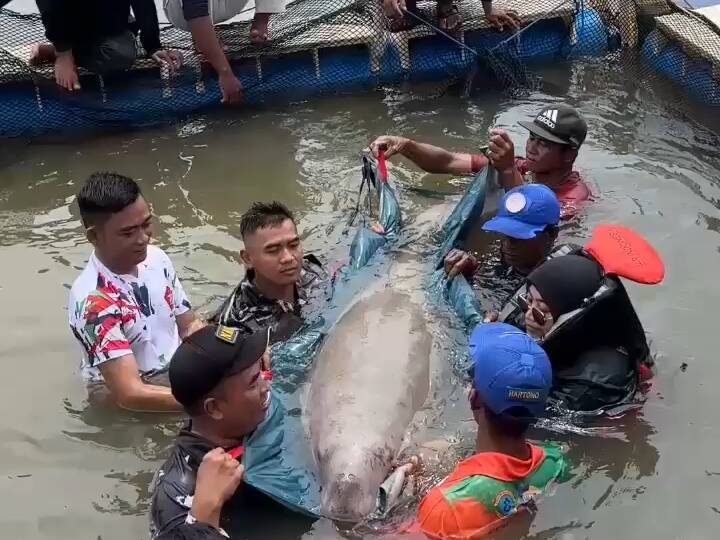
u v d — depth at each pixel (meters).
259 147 6.34
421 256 4.57
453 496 2.86
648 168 5.66
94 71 6.55
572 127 5.00
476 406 3.05
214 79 6.93
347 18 7.16
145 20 6.67
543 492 3.09
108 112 6.69
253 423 3.09
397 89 7.22
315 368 3.76
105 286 3.75
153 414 3.70
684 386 3.68
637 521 3.03
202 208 5.50
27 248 5.08
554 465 3.15
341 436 3.27
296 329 4.08
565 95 6.93
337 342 3.82
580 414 3.47
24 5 7.94
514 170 4.99
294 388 3.68
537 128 5.05
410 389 3.55
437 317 4.05
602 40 7.57
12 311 4.45
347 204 5.48
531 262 4.38
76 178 5.95
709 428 3.45
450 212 4.99
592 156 5.87
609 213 5.05
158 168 6.06
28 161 6.21
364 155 5.31
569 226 4.89
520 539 2.95
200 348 2.97
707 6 7.77
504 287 4.33
